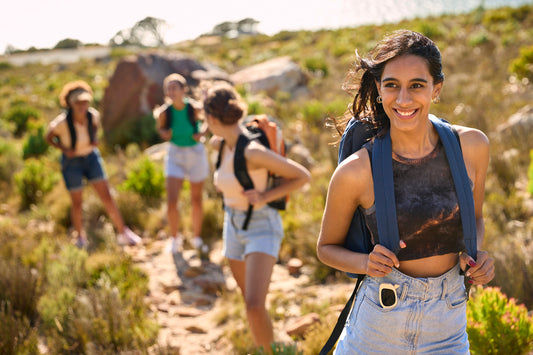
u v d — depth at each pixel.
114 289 4.13
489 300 2.86
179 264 5.48
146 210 7.13
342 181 1.60
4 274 4.34
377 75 1.56
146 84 12.28
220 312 4.23
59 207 6.99
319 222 5.36
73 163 5.88
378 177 1.56
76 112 5.63
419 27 24.81
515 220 5.37
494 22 27.83
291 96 16.09
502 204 5.56
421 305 1.61
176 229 5.82
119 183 8.73
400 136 1.57
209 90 3.09
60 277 4.68
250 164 2.97
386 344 1.65
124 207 6.88
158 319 4.31
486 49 18.56
